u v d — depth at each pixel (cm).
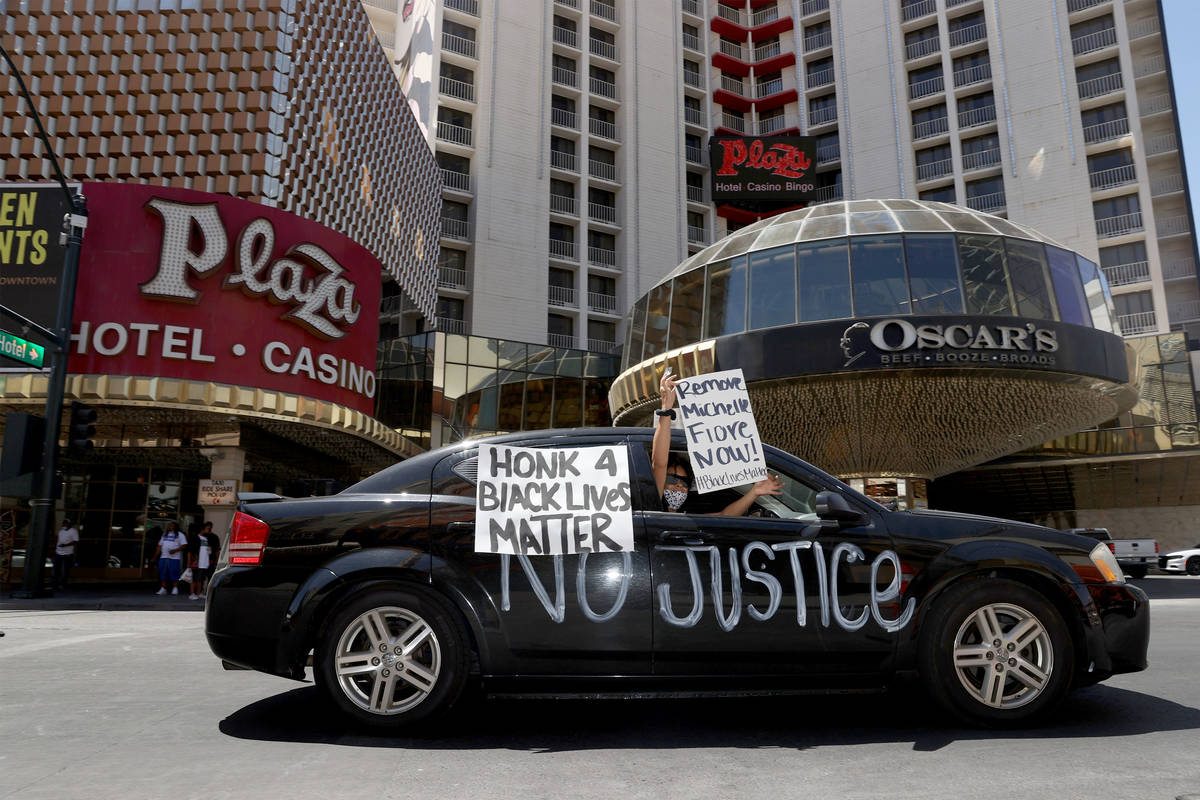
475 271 4434
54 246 1630
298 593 378
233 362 1684
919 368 1597
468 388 3178
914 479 2078
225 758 339
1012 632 387
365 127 2678
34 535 1464
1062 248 1820
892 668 384
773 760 332
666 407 429
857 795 283
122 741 370
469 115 4734
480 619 377
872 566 391
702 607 382
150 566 2289
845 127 5209
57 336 1489
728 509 413
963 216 1833
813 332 1658
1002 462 3275
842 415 1805
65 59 2088
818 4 5591
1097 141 4428
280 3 2158
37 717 425
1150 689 484
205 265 1669
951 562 390
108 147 2055
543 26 4988
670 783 300
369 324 2016
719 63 5719
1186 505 3288
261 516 395
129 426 1845
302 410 1766
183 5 2127
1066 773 308
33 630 950
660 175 5200
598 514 392
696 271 1988
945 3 4978
